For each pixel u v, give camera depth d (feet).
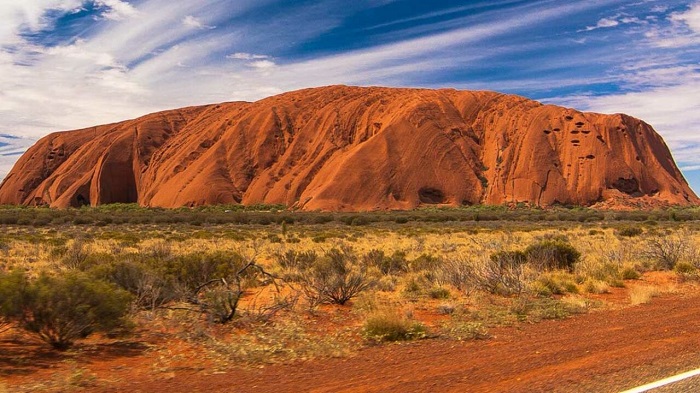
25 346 27.35
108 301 28.37
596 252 83.10
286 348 26.84
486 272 48.06
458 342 28.48
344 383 20.93
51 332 27.84
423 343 28.37
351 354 26.04
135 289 38.88
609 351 25.36
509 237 120.47
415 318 35.81
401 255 77.66
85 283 28.22
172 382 21.29
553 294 46.26
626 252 74.13
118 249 86.38
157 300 37.81
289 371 22.94
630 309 38.19
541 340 28.32
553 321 34.24
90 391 20.11
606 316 35.47
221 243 115.65
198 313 34.55
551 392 19.34
